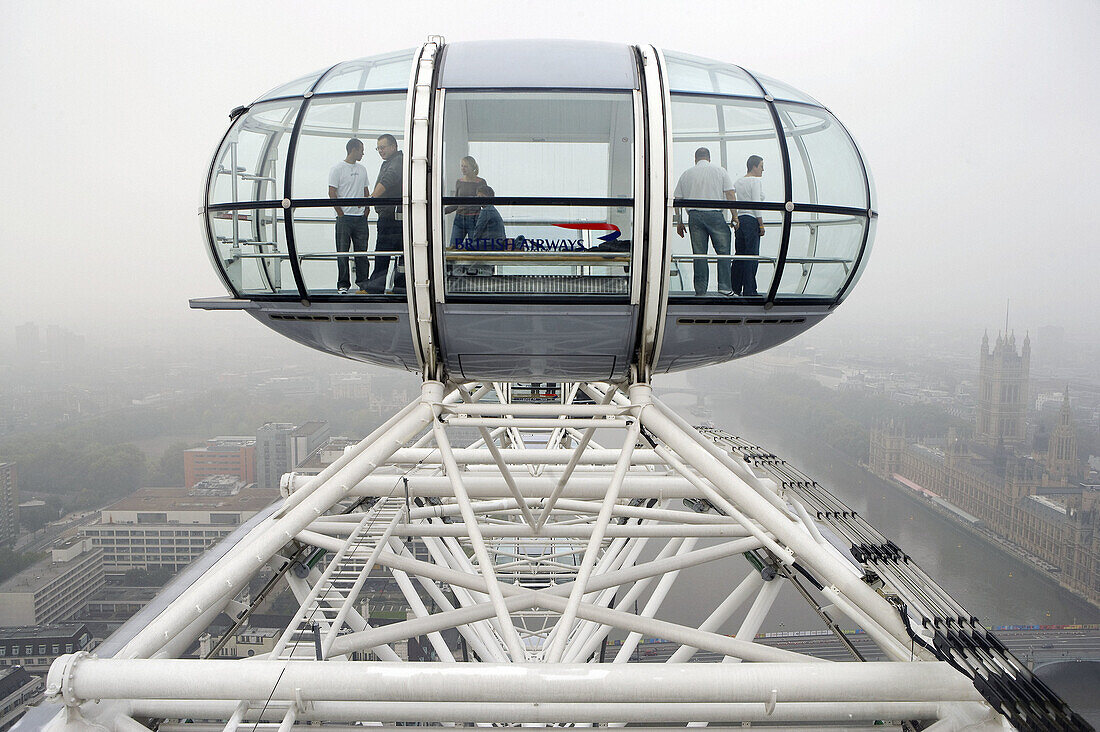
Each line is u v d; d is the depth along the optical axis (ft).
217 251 26.89
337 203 24.73
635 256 24.29
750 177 24.82
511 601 36.22
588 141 24.11
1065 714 18.65
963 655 21.13
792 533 24.18
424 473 48.42
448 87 24.22
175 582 40.27
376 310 25.89
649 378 26.96
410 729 26.66
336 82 26.20
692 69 26.08
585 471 49.32
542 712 25.70
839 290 27.32
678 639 32.60
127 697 21.61
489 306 24.82
